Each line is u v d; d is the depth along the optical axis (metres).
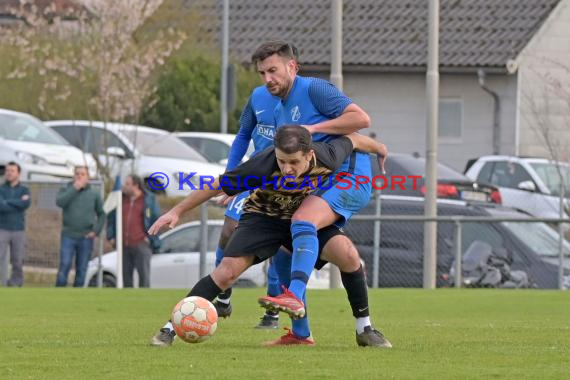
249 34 94.12
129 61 73.88
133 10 74.75
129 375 15.30
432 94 45.97
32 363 16.52
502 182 66.69
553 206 62.41
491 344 19.97
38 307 30.50
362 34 91.88
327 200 18.22
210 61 83.69
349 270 18.69
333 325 24.77
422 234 46.31
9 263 43.81
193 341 18.27
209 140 66.00
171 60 83.12
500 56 86.75
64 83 75.12
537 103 84.38
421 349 18.81
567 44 87.31
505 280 45.16
